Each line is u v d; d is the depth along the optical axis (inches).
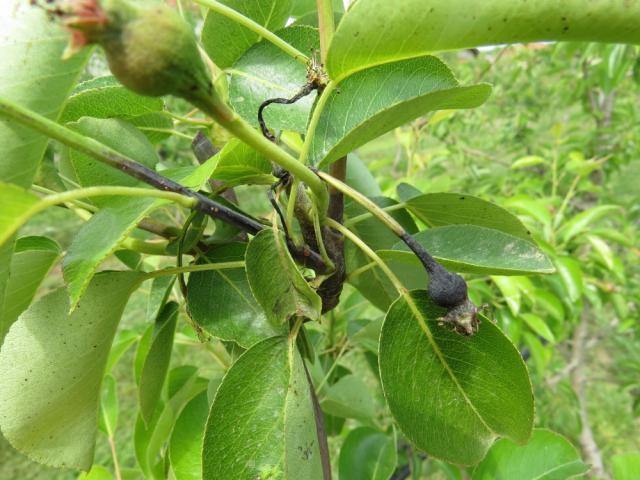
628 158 24.0
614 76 17.7
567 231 15.0
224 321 5.8
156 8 2.9
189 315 5.9
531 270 4.7
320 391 9.2
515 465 7.5
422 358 5.4
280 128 5.9
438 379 5.4
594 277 18.0
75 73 4.3
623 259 22.4
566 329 19.2
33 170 4.2
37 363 5.1
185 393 8.0
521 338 16.9
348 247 7.3
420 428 5.3
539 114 31.7
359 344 10.4
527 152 29.7
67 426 5.4
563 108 30.2
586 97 24.7
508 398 5.2
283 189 5.0
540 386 19.5
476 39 3.9
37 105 4.2
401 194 7.4
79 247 4.4
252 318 5.8
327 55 4.2
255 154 5.2
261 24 6.5
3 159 4.0
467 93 4.6
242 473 4.6
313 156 5.3
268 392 5.0
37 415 5.2
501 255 4.9
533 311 15.1
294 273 4.7
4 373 5.0
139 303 35.6
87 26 2.7
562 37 3.7
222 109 3.2
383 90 5.1
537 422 21.4
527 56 28.5
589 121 29.2
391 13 3.9
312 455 5.0
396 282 5.2
